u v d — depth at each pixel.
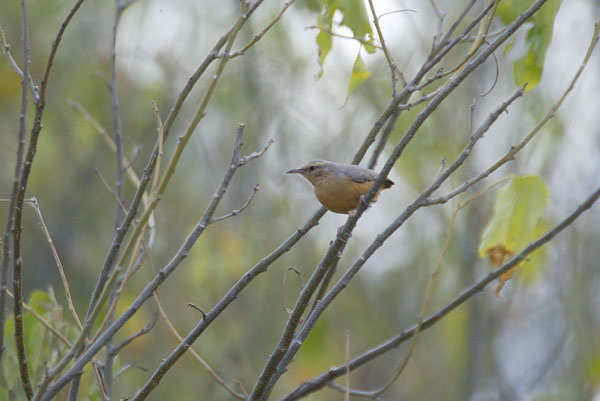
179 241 13.59
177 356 5.89
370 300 15.99
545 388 14.02
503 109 6.09
